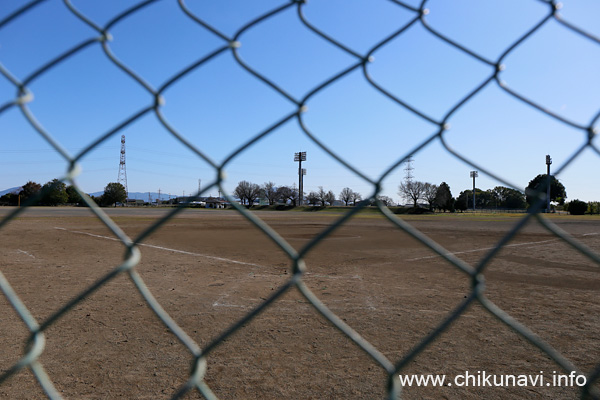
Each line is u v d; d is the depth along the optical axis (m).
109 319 4.67
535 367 3.48
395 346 3.92
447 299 5.68
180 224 21.70
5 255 9.74
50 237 14.00
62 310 0.95
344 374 3.33
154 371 3.36
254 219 1.01
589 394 1.12
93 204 0.95
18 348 3.81
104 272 7.59
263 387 3.11
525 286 6.59
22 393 2.98
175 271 7.76
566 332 4.33
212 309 5.12
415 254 10.30
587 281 6.98
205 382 3.19
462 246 12.18
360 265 8.59
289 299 5.62
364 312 5.04
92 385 3.12
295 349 3.83
